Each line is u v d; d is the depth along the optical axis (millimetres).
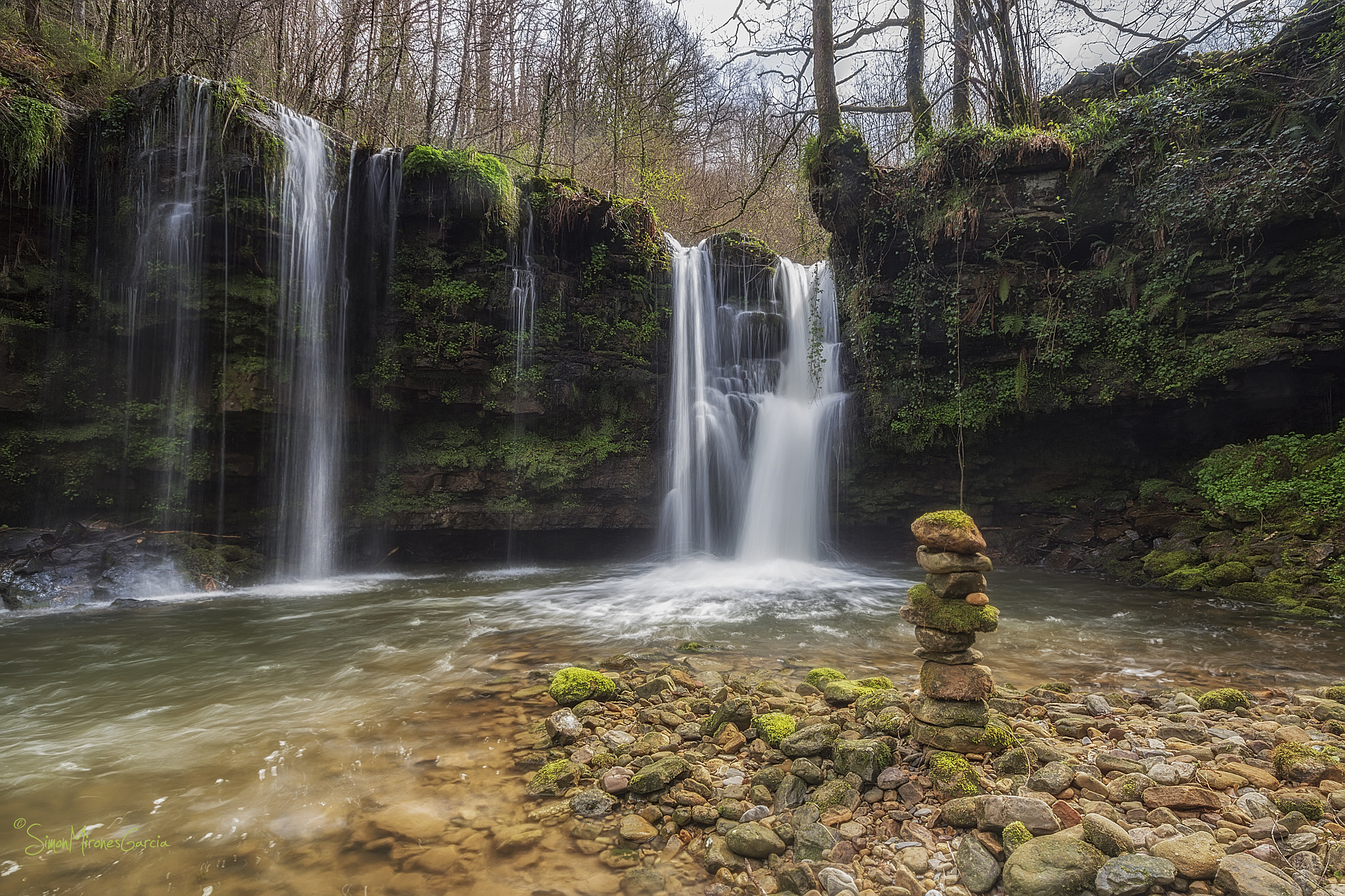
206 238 9734
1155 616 8203
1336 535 9023
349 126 15500
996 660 6117
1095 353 12195
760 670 5797
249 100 10102
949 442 13477
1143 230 11742
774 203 23547
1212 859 2420
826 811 3082
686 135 21375
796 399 14930
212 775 3678
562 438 13258
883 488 14367
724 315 14727
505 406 12312
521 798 3420
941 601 3559
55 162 9789
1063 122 14250
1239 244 10914
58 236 9844
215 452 10398
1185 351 11344
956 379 13227
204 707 4820
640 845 2961
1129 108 11914
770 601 9617
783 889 2604
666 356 14109
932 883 2557
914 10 14477
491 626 7715
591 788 3375
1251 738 3791
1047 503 13562
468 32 16500
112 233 10094
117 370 10172
